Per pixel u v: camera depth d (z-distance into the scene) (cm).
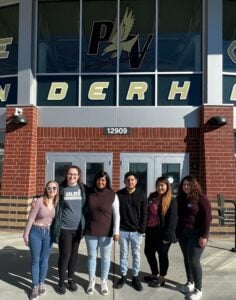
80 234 640
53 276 712
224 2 1170
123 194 660
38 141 1156
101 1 1188
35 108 1144
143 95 1154
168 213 652
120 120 1137
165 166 1123
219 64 1113
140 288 643
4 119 1182
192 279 637
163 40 1165
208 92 1109
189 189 624
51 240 634
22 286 664
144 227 650
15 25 1225
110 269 757
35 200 637
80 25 1186
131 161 1131
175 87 1148
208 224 605
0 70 1226
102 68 1172
